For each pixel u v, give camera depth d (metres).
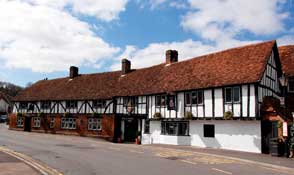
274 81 23.64
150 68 33.81
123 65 36.47
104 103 33.44
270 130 20.22
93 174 10.37
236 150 21.66
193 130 24.86
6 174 9.62
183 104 25.53
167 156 16.50
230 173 11.32
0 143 21.61
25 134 33.47
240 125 21.75
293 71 24.56
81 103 35.72
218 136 23.02
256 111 20.61
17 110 43.97
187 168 12.26
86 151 17.91
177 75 28.16
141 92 29.80
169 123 26.94
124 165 12.62
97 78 38.66
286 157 17.36
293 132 17.70
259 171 12.16
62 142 24.33
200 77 25.36
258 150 20.52
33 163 12.52
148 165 12.78
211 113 23.28
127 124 31.59
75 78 41.53
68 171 10.88
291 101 23.98
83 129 34.66
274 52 23.77
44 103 40.06
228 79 22.61
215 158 16.31
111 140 30.86
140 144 26.61
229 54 25.55
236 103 21.77
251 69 21.94
